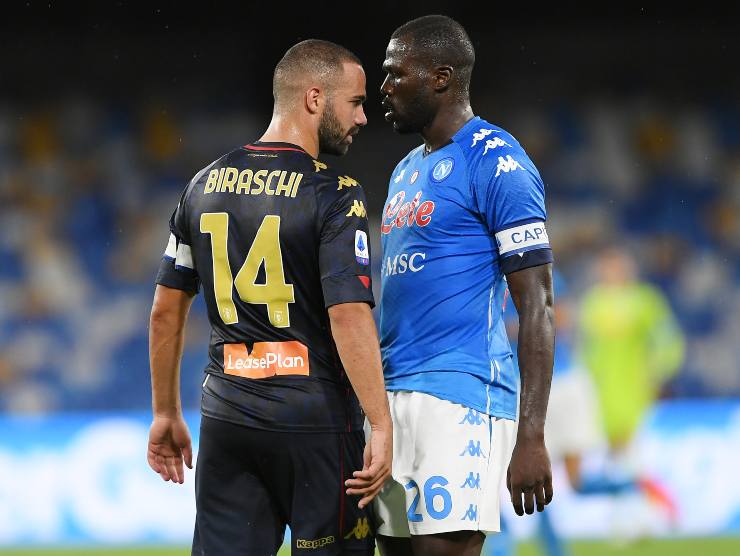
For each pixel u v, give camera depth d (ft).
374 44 177.47
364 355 40.60
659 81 194.49
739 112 195.00
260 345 42.09
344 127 44.14
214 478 43.32
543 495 40.45
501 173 42.06
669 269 180.96
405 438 43.27
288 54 44.16
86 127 187.83
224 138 188.85
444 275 43.27
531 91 193.06
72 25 185.68
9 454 112.16
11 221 177.37
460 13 185.47
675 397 167.43
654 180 189.47
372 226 171.32
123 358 165.17
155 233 179.32
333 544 42.37
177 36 188.96
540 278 41.37
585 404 83.15
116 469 112.16
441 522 41.93
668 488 115.65
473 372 42.86
